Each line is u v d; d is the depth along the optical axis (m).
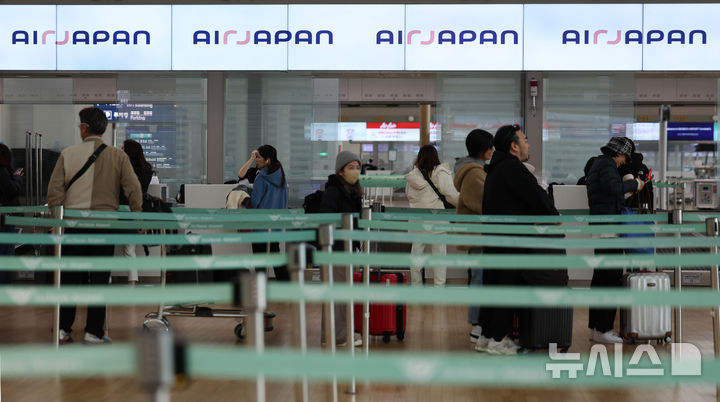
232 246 8.12
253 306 2.36
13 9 10.57
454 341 6.48
